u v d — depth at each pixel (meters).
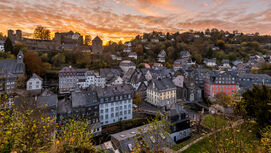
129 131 30.88
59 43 124.12
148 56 148.00
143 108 55.47
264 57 138.62
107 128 42.38
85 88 76.38
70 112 39.31
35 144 8.07
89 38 155.38
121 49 165.75
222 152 9.73
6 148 7.05
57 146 9.39
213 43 182.25
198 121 35.41
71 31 144.00
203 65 138.62
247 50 160.50
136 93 62.44
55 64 92.81
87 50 120.19
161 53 148.12
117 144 26.77
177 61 134.00
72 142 9.80
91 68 102.44
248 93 26.95
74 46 122.88
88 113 41.09
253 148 10.98
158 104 56.94
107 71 95.94
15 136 7.28
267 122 19.14
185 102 64.00
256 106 21.62
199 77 76.06
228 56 148.25
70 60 104.19
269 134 10.55
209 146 11.39
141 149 10.69
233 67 125.69
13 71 69.50
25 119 8.39
